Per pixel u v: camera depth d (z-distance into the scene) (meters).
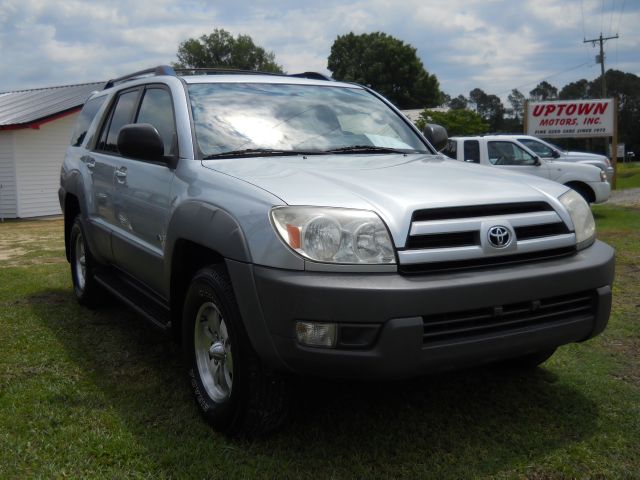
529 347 3.06
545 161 13.70
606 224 12.09
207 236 3.16
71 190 5.64
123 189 4.45
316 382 3.89
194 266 3.66
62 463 2.98
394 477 2.90
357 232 2.80
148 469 2.94
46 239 11.72
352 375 2.78
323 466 2.98
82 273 5.82
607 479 2.88
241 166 3.50
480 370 4.15
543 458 3.05
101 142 5.36
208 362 3.47
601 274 3.26
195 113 3.96
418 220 2.92
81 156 5.64
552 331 3.10
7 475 2.87
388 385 3.90
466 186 3.25
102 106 5.56
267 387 3.03
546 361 4.32
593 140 77.00
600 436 3.26
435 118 34.78
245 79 4.47
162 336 4.86
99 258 5.25
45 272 7.53
